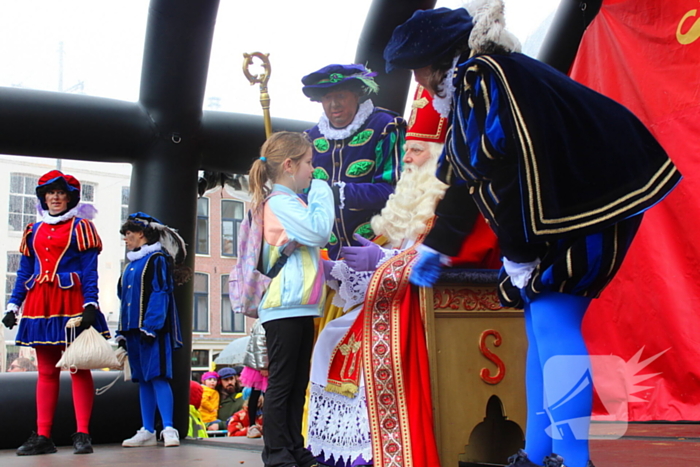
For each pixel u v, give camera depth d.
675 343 4.14
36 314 3.87
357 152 2.98
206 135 4.60
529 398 1.89
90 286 3.91
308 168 2.45
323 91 2.96
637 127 1.80
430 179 2.48
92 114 4.31
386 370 2.31
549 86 1.80
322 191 2.36
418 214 2.46
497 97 1.84
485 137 1.85
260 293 2.41
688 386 4.07
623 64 4.56
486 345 2.40
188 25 4.22
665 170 1.73
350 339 2.46
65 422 4.32
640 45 4.46
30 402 4.23
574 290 1.73
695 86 4.16
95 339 3.78
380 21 4.39
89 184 6.44
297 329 2.29
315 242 2.27
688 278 4.18
